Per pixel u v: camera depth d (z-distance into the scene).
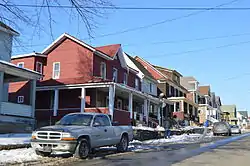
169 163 11.60
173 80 59.06
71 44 31.08
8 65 21.03
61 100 30.59
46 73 31.58
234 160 12.54
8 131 21.23
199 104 76.25
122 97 35.62
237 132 48.53
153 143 23.38
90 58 30.05
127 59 42.69
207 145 21.05
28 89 30.80
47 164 11.35
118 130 15.81
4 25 10.03
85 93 29.31
